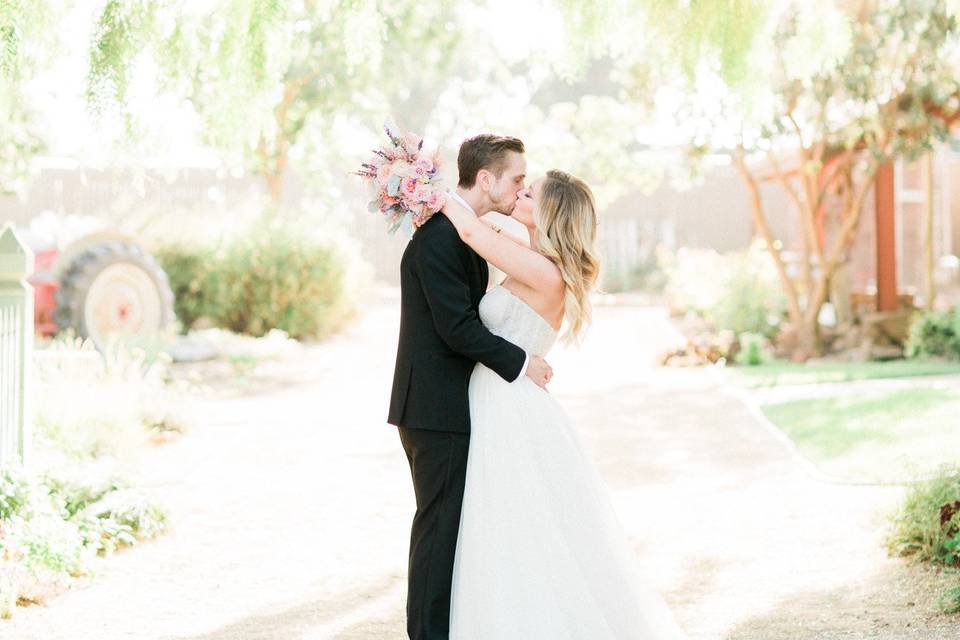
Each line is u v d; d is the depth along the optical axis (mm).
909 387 11305
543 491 3707
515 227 5039
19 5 4816
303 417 10836
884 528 5824
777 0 5707
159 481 7730
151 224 18500
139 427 8773
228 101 5176
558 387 12805
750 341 14852
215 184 25031
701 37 5484
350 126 22562
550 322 3871
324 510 6891
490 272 4395
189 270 18219
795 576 5234
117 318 13664
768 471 7777
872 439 8445
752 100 5602
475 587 3650
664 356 14922
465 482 3752
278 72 5223
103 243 13898
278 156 20859
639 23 5684
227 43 5094
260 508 6945
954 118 14203
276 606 4949
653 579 5309
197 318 18156
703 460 8320
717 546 5855
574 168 20953
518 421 3734
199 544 6055
